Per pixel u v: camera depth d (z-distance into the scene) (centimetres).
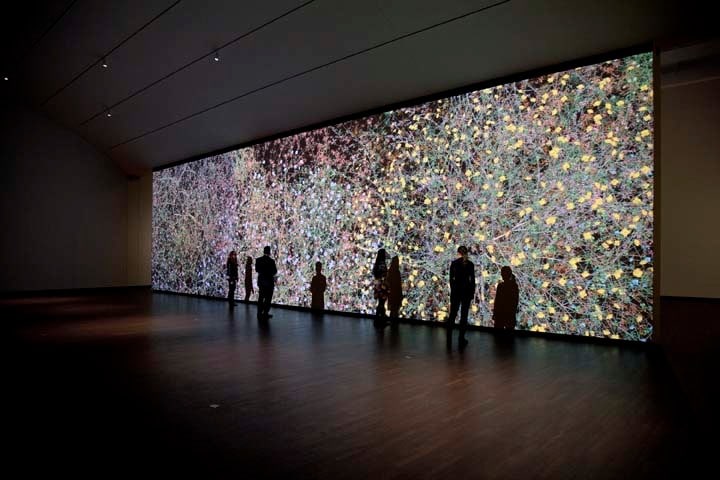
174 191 1585
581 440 310
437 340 705
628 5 618
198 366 532
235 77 1028
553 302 728
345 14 773
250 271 1196
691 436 318
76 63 1159
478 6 688
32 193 1543
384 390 434
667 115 1255
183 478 255
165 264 1616
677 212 1243
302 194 1127
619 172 685
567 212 725
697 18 607
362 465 272
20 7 956
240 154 1321
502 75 799
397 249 923
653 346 644
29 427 335
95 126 1512
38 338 716
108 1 887
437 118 880
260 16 826
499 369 519
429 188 882
